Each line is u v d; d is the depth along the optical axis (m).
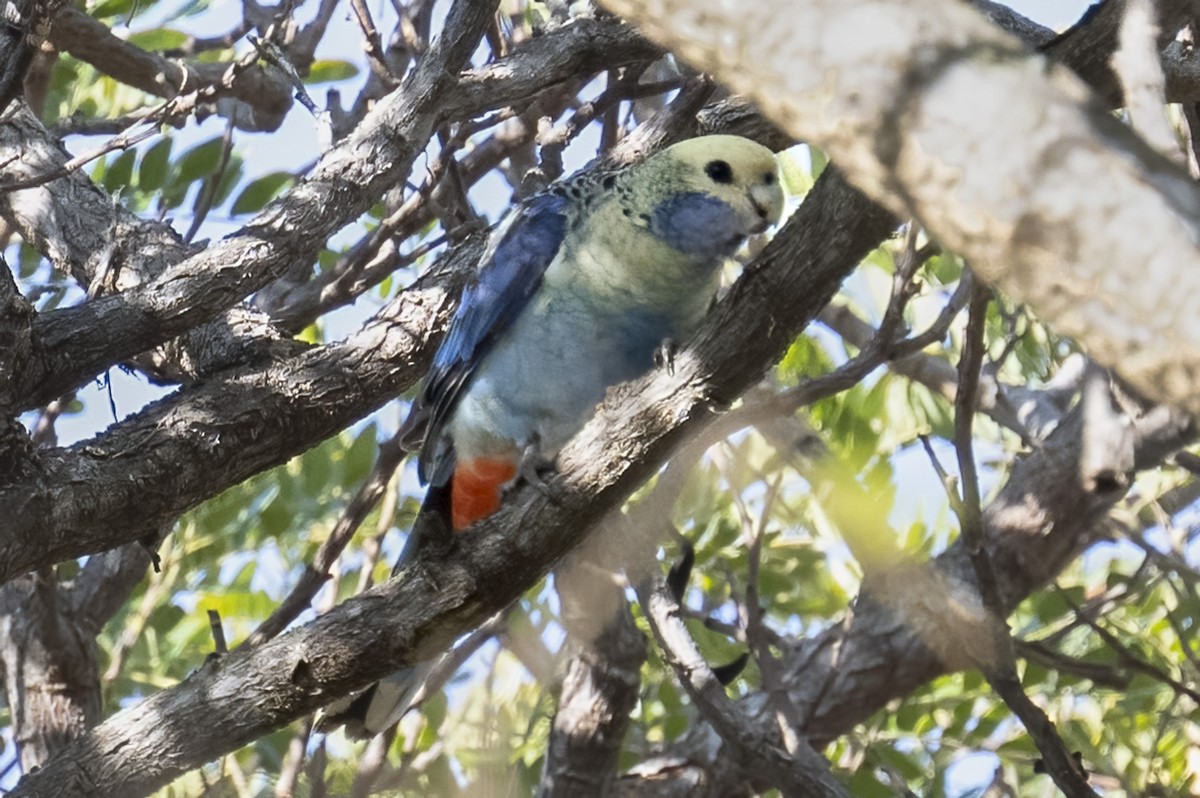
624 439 6.91
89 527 8.41
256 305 10.76
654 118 10.67
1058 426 11.86
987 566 7.63
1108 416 9.82
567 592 9.55
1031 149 2.89
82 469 8.43
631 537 9.52
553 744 10.77
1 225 11.92
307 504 11.88
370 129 9.20
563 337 9.16
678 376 6.78
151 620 12.68
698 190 9.01
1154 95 3.93
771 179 9.12
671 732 12.45
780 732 10.09
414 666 7.48
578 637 9.80
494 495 9.59
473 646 9.58
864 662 11.71
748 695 12.30
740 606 10.59
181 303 8.70
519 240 9.41
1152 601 11.89
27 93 11.52
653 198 9.09
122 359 8.74
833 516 7.21
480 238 10.30
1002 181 2.89
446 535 7.17
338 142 9.35
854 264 6.28
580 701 10.70
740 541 11.92
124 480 8.53
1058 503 11.38
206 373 9.42
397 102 9.18
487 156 11.70
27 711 11.12
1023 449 12.36
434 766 10.01
